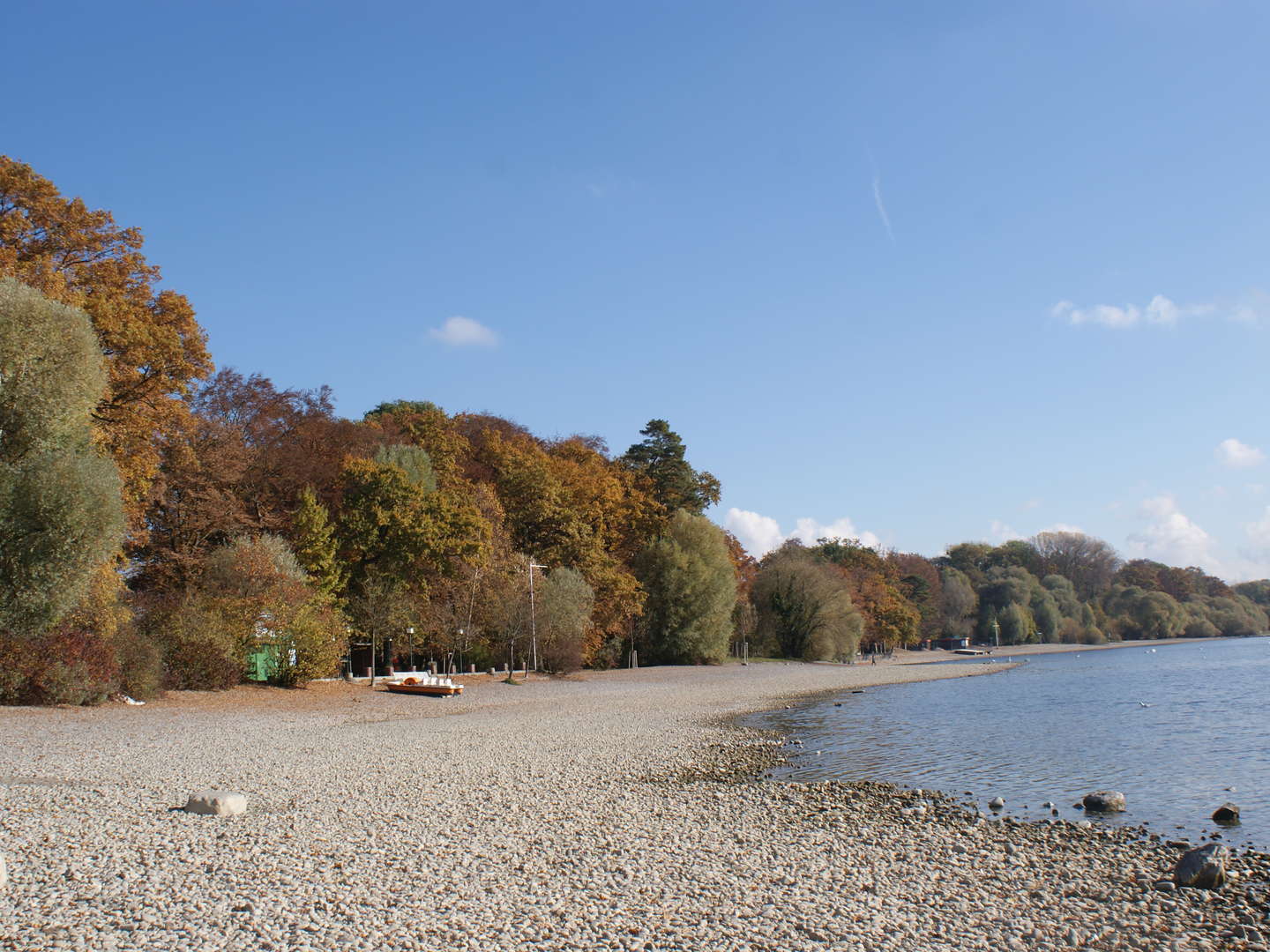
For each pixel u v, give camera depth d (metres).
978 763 23.39
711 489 93.38
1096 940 9.65
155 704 32.09
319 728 28.98
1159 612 158.00
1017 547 173.38
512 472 69.06
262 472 51.81
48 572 27.45
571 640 60.75
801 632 92.69
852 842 14.04
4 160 33.44
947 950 9.08
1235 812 16.42
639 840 13.41
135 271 36.75
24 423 28.41
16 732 23.80
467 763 21.30
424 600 53.22
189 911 9.04
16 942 8.02
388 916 9.20
